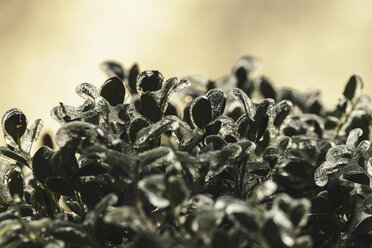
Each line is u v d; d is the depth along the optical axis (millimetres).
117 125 677
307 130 780
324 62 3596
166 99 692
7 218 642
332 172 686
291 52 3676
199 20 3850
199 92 834
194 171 655
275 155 693
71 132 646
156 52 3814
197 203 624
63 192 673
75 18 3781
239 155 662
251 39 3768
